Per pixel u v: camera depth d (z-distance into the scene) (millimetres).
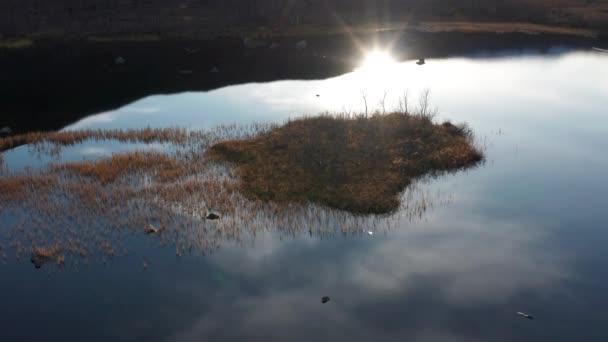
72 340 18375
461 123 40469
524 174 32125
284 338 18484
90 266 22250
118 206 26828
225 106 46031
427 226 25766
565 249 24109
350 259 23078
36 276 21625
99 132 38219
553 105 46688
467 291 21031
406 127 36312
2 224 25266
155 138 37344
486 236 25000
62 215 26016
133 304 20172
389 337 18625
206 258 22969
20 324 19109
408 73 57344
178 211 26469
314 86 52219
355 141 34062
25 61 60781
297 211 26578
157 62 61406
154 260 22750
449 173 31797
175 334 18641
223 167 31453
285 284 21391
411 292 20953
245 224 25438
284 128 36750
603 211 27719
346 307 20094
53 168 31422
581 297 20812
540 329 19047
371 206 26906
